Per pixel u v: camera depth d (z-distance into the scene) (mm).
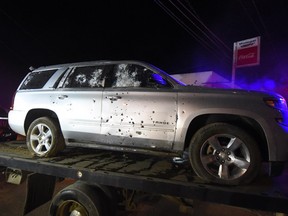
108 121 3707
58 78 4410
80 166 3596
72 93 4070
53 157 4219
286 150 2930
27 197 3691
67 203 3395
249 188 2857
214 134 3109
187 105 3328
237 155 3137
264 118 2992
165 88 3562
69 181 5305
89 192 3213
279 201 2578
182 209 3602
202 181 3074
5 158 4141
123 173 3299
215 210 3582
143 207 4316
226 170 2998
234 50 9141
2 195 5008
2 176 5176
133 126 3549
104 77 4016
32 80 4762
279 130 2955
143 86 3715
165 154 3484
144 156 4637
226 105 3154
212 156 3102
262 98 3100
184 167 3811
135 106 3576
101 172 3301
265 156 3217
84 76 4207
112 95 3752
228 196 2740
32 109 4402
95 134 3799
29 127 4324
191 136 3514
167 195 3252
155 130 3432
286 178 3387
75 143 4062
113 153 4848
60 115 4066
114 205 3383
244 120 3295
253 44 8609
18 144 5566
